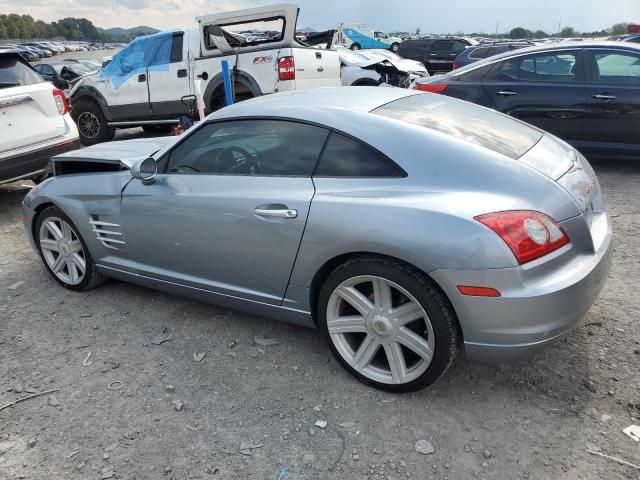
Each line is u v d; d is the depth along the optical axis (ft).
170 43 29.19
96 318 11.91
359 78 40.81
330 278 8.89
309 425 8.29
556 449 7.57
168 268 11.34
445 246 7.56
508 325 7.56
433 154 8.35
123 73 30.78
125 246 11.84
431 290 7.89
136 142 14.78
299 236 8.95
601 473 7.12
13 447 8.14
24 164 19.12
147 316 11.89
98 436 8.27
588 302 8.04
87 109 32.40
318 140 9.22
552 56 21.31
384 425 8.20
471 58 54.60
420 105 10.25
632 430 7.80
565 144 10.47
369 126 8.88
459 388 8.96
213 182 10.23
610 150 20.74
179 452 7.88
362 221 8.21
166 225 10.81
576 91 20.68
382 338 8.69
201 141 10.71
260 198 9.43
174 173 10.98
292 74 25.66
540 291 7.42
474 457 7.52
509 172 8.05
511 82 22.00
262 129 9.88
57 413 8.83
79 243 12.87
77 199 12.32
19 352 10.68
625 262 13.12
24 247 16.58
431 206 7.81
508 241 7.39
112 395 9.21
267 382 9.37
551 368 9.28
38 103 19.53
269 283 9.74
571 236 7.96
